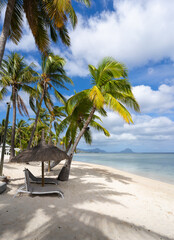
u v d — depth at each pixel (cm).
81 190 584
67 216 327
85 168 1433
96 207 411
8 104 630
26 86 1264
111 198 521
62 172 732
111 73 786
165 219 395
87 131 1142
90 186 666
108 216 357
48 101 1322
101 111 993
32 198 432
